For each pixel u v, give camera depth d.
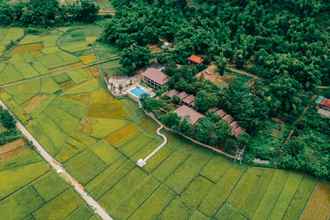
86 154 69.06
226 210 58.38
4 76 93.19
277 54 93.62
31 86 89.62
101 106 82.69
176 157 68.62
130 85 90.31
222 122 70.44
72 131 74.75
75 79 93.19
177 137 73.56
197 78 89.25
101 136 73.50
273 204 59.38
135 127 76.31
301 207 58.78
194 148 70.75
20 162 66.69
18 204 58.69
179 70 89.06
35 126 76.00
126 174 64.88
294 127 75.94
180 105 80.88
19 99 84.50
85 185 62.50
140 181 63.53
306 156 66.62
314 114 79.31
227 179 64.06
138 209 58.47
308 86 85.62
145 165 66.69
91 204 59.12
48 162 67.00
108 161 67.50
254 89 84.50
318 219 56.69
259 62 94.69
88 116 79.31
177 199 60.25
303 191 61.56
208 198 60.47
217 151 69.75
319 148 69.81
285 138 73.00
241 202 59.75
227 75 93.12
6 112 76.19
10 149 69.62
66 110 81.00
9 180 62.84
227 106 77.19
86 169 65.62
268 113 78.12
